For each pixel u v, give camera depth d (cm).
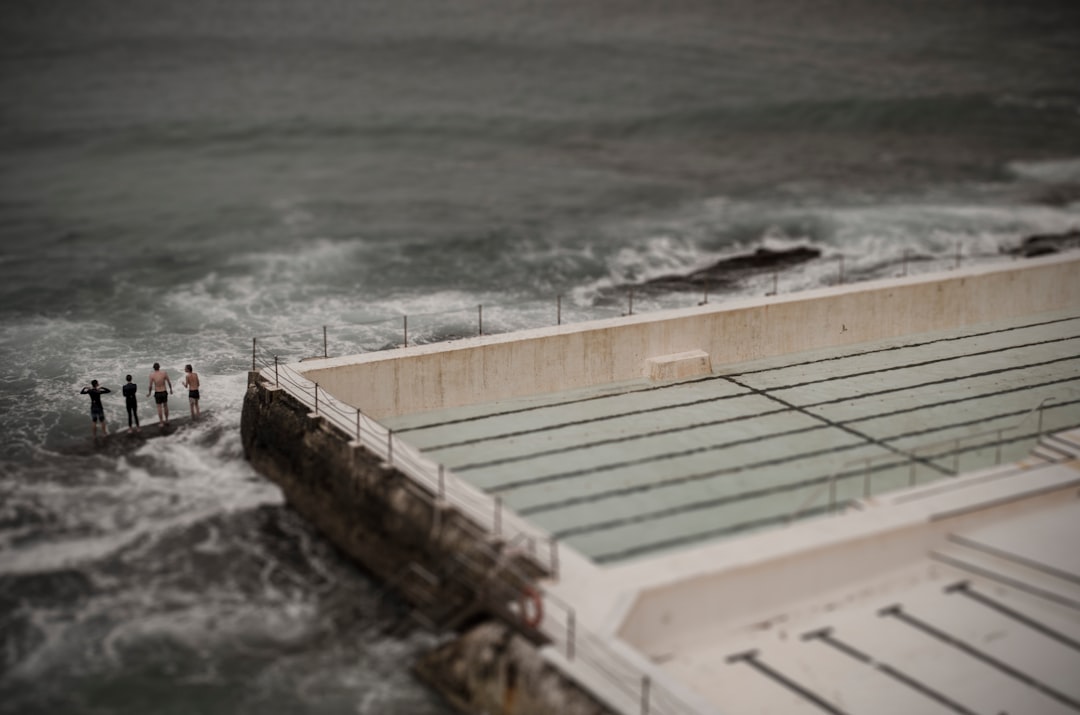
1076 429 2378
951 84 8181
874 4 11156
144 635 2025
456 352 2719
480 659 1798
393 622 2072
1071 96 7900
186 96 7500
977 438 2450
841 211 5216
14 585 2169
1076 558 1953
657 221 5097
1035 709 1673
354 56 8606
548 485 2291
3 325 3781
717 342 2983
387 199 5450
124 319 3850
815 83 8050
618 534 2081
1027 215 5181
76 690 1880
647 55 8694
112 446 2812
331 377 2639
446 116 7056
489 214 5197
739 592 1852
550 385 2836
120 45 8994
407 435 2561
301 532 2397
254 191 5578
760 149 6575
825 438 2489
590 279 4300
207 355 3484
